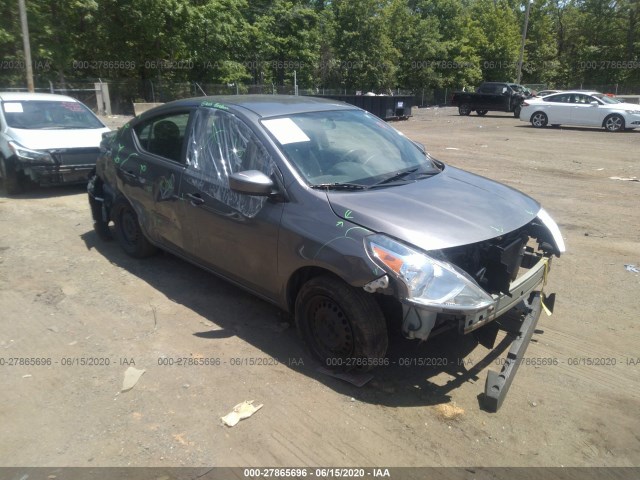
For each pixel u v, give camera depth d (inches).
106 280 198.2
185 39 1163.9
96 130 360.8
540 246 159.6
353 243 124.3
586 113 829.2
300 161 146.6
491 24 2066.9
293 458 108.7
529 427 119.3
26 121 344.5
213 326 163.3
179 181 174.2
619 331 164.1
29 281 197.6
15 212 296.4
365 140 169.0
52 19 982.4
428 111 1504.7
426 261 117.5
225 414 121.7
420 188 147.3
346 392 130.7
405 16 1831.9
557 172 437.4
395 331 137.6
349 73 1691.7
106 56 1125.1
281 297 147.3
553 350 152.6
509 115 1295.5
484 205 140.5
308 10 1487.5
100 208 237.1
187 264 214.8
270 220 142.6
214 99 177.0
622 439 116.0
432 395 130.5
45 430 116.8
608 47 2062.0
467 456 110.0
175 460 107.7
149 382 134.1
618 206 319.6
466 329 118.0
